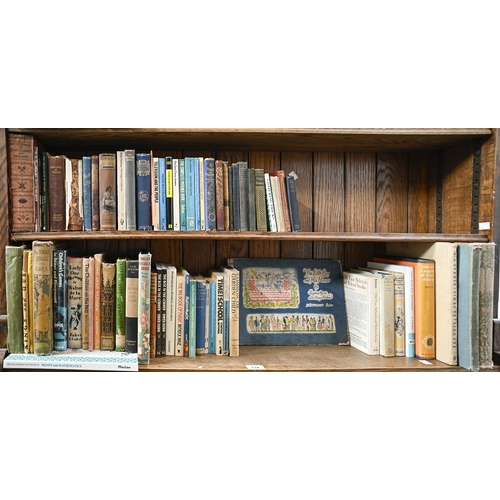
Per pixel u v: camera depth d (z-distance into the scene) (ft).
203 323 4.76
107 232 4.48
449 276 4.56
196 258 5.44
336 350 5.06
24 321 4.37
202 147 5.20
